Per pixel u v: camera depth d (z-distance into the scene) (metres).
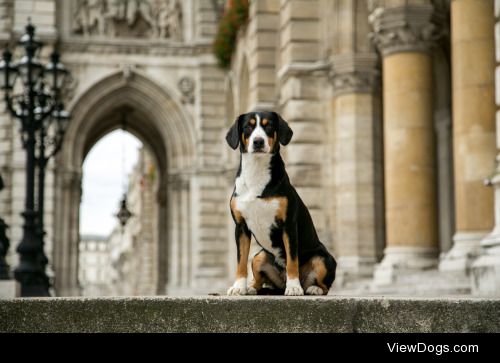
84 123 43.44
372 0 22.41
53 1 42.28
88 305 6.91
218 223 43.59
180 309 6.91
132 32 44.31
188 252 44.44
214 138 44.09
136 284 83.88
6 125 40.66
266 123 7.83
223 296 7.08
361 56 25.61
